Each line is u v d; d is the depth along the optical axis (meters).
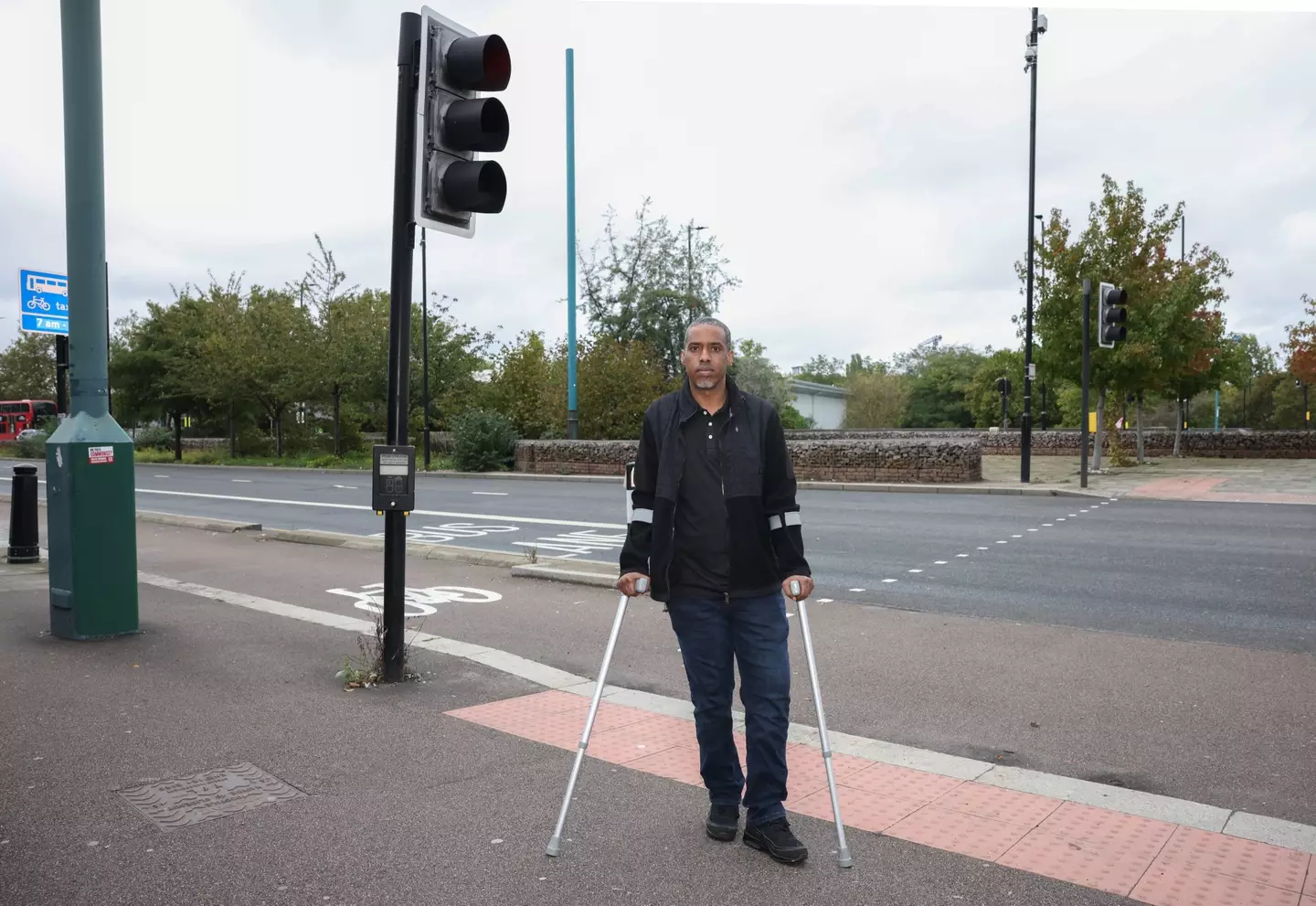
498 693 5.22
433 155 5.08
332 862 3.17
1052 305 23.45
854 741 4.42
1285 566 9.47
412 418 39.38
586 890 2.98
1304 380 30.91
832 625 6.96
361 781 3.91
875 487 20.81
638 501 3.43
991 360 68.56
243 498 20.78
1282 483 19.75
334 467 35.31
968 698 5.14
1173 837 3.35
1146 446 32.53
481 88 5.20
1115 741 4.44
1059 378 24.17
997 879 3.04
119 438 6.49
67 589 6.38
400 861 3.18
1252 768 4.07
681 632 3.36
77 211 6.21
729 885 3.01
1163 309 22.59
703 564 3.31
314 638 6.48
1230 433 30.27
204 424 47.81
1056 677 5.54
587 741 3.31
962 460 21.05
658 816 3.56
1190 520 13.58
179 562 10.49
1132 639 6.47
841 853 3.13
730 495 3.29
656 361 33.03
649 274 38.59
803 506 16.59
